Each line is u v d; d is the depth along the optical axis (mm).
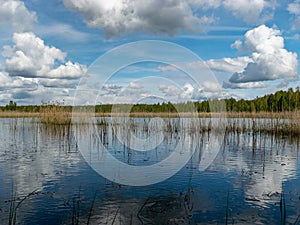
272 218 6957
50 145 17391
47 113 28547
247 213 7234
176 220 6734
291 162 12875
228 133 22812
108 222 6664
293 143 18422
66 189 8961
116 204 7734
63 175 10547
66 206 7590
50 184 9469
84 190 8867
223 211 7328
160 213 7168
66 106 29109
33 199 8062
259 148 16641
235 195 8508
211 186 9367
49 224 6520
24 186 9234
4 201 7902
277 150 15930
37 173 10805
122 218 6898
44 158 13555
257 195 8523
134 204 7770
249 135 22406
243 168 11773
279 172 11102
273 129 23484
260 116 26109
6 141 19016
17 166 11914
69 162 12703
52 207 7508
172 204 7715
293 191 8891
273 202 7984
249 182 9820
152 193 8648
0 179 10000
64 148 16344
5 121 37094
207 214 7164
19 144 17766
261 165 12289
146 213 7184
